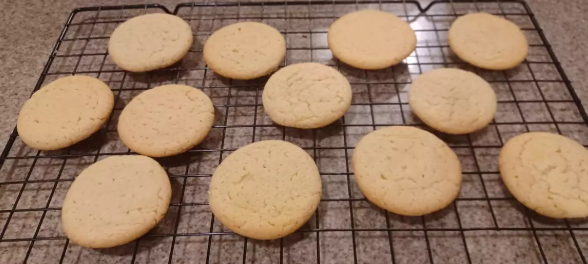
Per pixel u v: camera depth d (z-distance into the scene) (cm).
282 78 24
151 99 24
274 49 26
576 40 29
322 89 24
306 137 24
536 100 25
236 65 25
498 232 20
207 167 23
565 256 19
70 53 29
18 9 32
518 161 21
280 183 20
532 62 27
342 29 27
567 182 20
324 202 21
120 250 20
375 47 26
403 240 20
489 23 28
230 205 19
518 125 24
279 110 23
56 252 20
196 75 27
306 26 30
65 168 23
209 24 31
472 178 22
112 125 25
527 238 20
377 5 32
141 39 27
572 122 24
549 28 29
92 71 27
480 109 23
